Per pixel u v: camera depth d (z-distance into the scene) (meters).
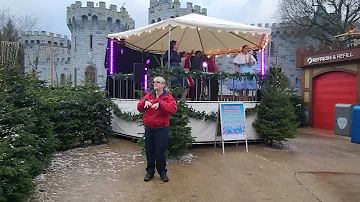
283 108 7.70
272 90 7.89
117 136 8.91
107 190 4.41
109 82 10.05
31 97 5.32
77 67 38.09
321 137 10.12
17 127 4.09
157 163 4.89
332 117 12.16
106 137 8.07
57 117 6.98
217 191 4.47
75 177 4.99
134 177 5.04
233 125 7.22
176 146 6.10
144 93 6.48
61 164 5.79
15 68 5.38
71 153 6.79
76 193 4.26
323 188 4.72
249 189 4.59
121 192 4.34
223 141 7.05
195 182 4.85
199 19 8.59
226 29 7.91
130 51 11.37
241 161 6.24
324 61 12.29
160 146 4.79
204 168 5.66
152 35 10.82
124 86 9.26
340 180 5.15
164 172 4.96
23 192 3.60
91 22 37.72
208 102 7.55
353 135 7.60
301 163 6.22
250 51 9.34
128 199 4.09
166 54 8.59
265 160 6.36
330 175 5.42
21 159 3.74
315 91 13.12
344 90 11.65
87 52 37.88
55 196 4.12
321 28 32.44
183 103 6.45
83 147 7.46
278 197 4.30
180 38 11.58
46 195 4.14
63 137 7.09
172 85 7.46
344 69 11.52
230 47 12.21
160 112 4.74
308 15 32.12
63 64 42.22
